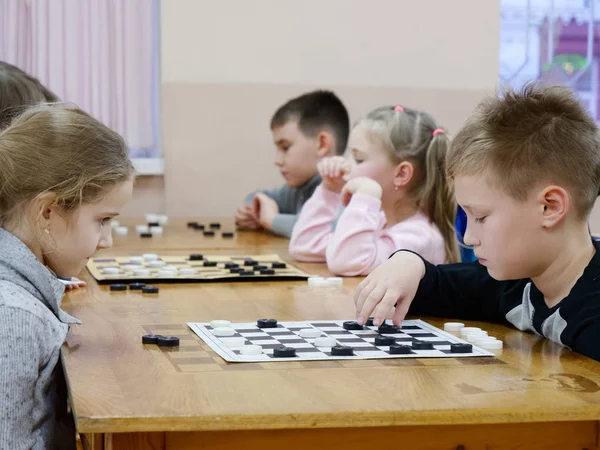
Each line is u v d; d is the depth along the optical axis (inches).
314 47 166.1
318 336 56.2
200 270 86.7
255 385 44.1
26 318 48.1
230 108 163.9
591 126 56.2
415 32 169.5
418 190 95.1
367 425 39.9
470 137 56.0
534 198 54.4
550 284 57.1
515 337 57.9
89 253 53.6
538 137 54.1
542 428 43.1
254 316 63.4
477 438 42.7
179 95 162.2
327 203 99.6
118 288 74.6
